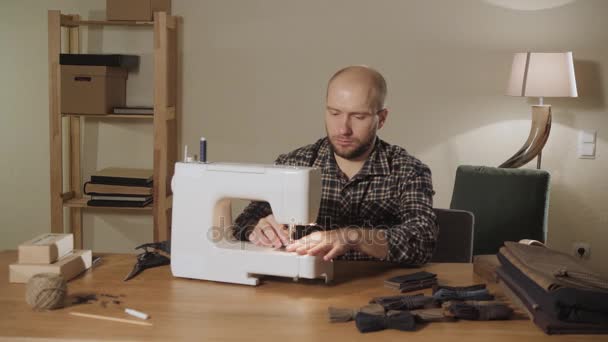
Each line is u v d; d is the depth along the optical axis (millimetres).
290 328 1442
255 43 3904
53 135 3602
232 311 1548
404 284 1721
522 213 3318
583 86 3852
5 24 3936
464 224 2340
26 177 4055
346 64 3885
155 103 3547
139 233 4062
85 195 4012
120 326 1439
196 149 4004
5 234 4105
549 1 3799
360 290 1725
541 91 3541
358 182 2225
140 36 3893
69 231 4059
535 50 3828
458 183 3438
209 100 3963
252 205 2205
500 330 1443
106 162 4008
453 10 3826
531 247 1710
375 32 3859
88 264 1879
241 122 3967
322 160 2281
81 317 1491
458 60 3857
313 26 3873
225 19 3895
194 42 3922
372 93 2057
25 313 1511
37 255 1732
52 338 1364
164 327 1438
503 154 3902
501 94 3869
